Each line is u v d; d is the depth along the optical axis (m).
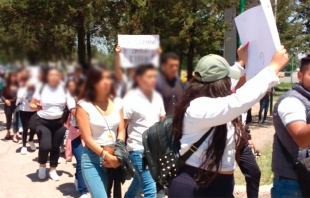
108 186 3.67
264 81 2.17
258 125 13.05
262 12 2.40
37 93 5.88
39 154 6.23
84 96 3.60
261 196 5.09
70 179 6.43
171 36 10.38
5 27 11.27
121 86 3.77
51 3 10.52
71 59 4.26
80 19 10.88
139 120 4.15
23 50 5.82
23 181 6.29
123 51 4.06
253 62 2.54
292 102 2.74
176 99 4.50
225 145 2.44
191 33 10.83
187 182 2.49
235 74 2.46
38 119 6.05
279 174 2.94
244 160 3.87
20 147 8.89
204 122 2.33
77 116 3.62
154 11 10.20
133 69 3.90
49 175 6.55
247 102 2.17
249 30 2.57
